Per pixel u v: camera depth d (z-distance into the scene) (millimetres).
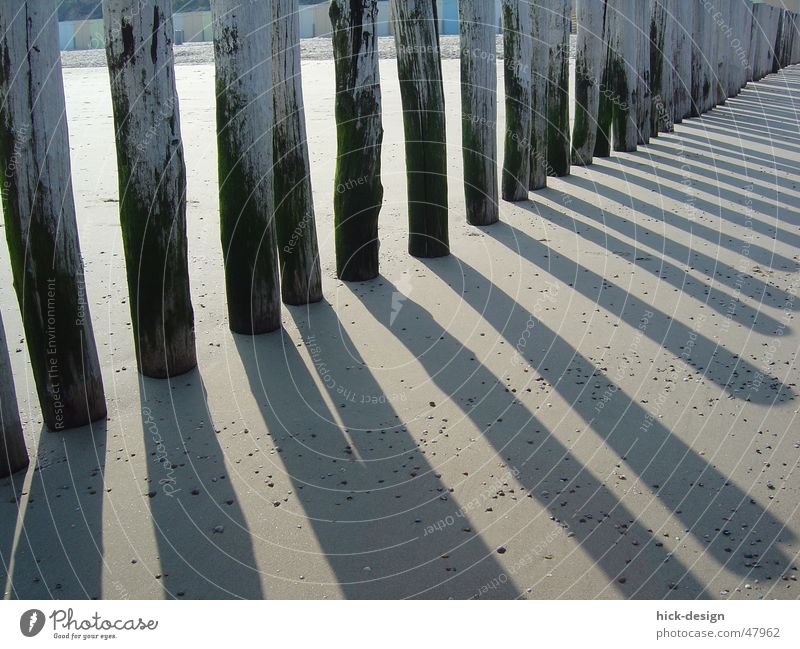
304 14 31297
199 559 3352
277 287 5262
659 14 11633
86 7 32688
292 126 5422
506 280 6176
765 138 11711
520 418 4355
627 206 8125
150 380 4699
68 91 15492
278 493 3760
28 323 4070
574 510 3613
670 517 3551
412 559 3344
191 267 6324
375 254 6148
